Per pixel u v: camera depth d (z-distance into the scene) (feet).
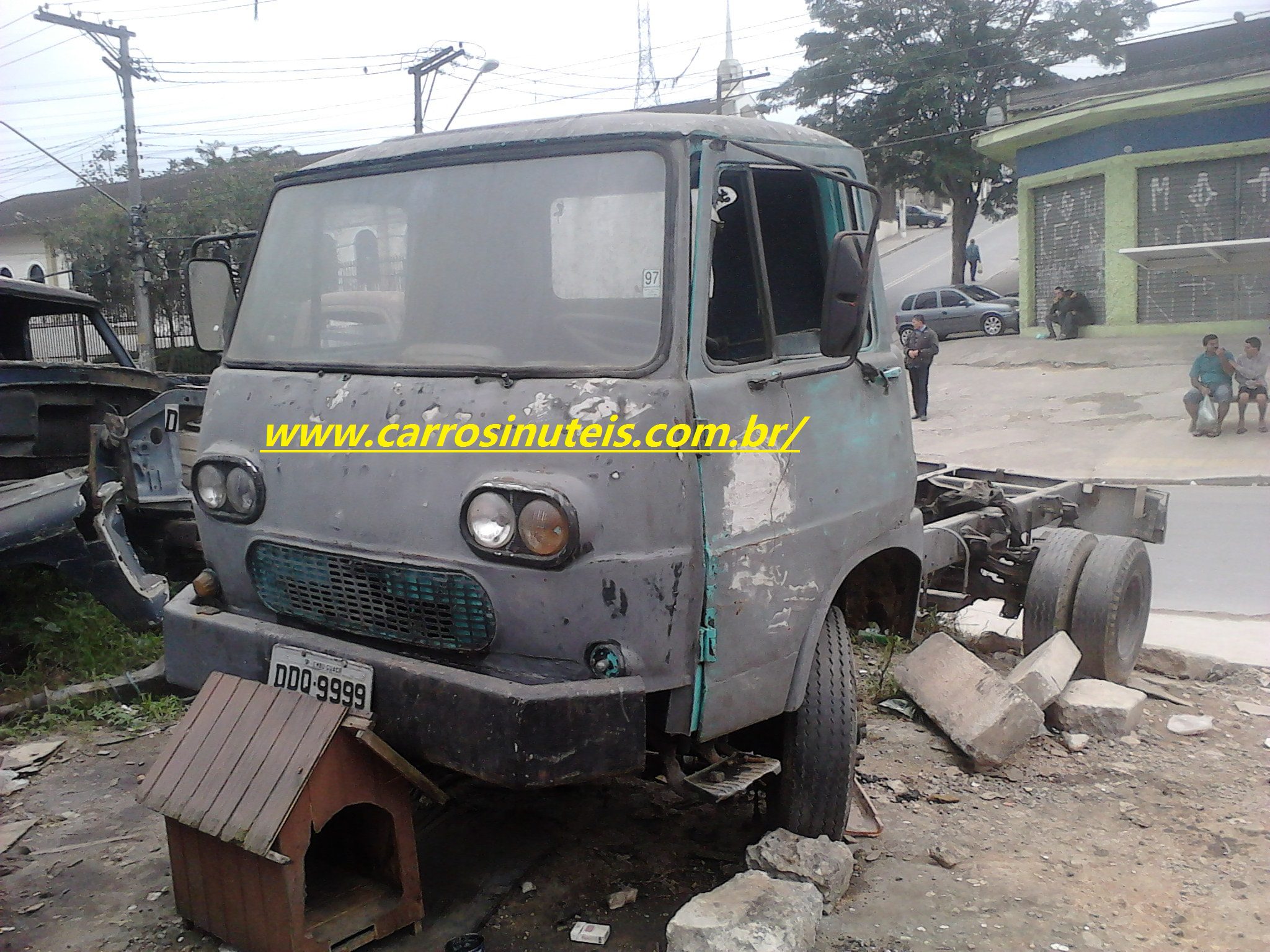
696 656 9.83
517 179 10.87
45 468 20.74
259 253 12.57
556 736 9.09
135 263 81.82
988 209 101.30
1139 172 71.82
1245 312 70.28
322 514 10.79
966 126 91.97
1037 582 18.85
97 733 16.40
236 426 11.68
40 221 115.24
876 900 11.64
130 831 13.32
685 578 9.62
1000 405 62.34
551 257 10.50
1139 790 14.74
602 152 10.53
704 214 10.21
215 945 10.77
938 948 10.68
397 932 10.91
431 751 9.55
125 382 22.22
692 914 10.05
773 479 10.61
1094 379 64.54
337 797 9.99
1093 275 76.13
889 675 18.95
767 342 11.29
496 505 9.52
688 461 9.62
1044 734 16.63
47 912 11.43
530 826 13.38
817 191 12.60
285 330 12.02
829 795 11.84
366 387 10.79
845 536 11.86
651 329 9.87
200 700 10.88
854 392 12.19
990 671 16.30
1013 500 20.75
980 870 12.41
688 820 13.56
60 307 25.03
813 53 95.14
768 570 10.52
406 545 10.20
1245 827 13.51
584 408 9.63
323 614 11.00
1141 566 19.27
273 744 10.04
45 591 20.17
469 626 9.96
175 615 11.78
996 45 90.43
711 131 10.62
